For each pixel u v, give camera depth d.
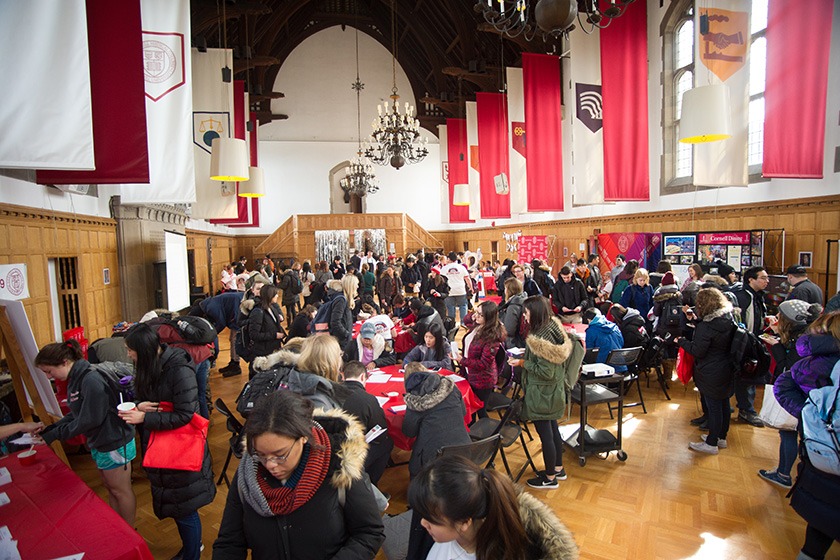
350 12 23.17
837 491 2.27
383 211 25.84
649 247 9.96
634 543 3.06
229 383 6.84
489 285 14.99
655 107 10.38
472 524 1.29
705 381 4.11
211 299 6.86
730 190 8.52
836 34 6.47
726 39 6.52
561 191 10.20
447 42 19.44
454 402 2.85
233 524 1.62
